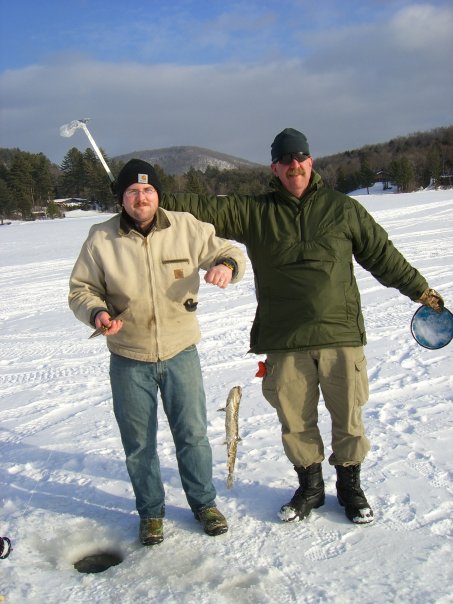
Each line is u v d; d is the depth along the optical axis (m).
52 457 4.36
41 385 6.25
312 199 3.26
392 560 2.91
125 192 3.00
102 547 3.26
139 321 3.10
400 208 30.84
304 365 3.28
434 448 4.05
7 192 91.25
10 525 3.42
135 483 3.22
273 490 3.66
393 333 7.23
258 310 3.40
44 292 12.49
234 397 3.35
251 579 2.85
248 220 3.32
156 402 3.24
